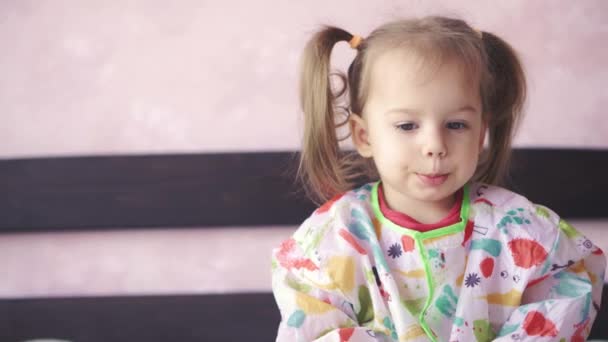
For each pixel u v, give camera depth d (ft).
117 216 5.16
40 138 5.24
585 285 3.31
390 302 3.27
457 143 3.18
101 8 5.19
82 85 5.23
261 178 5.13
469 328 3.20
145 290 5.36
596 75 5.24
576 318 3.19
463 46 3.23
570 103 5.24
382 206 3.53
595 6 5.20
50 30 5.20
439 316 3.27
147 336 5.26
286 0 5.19
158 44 5.21
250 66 5.22
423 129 3.15
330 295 3.37
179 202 5.16
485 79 3.37
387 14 5.15
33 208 5.15
